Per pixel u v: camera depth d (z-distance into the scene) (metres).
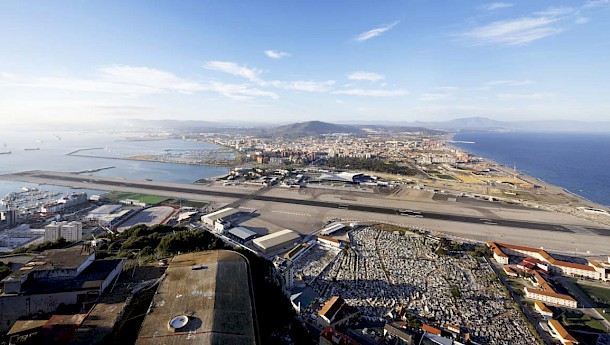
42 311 36.06
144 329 27.95
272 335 40.81
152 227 97.38
